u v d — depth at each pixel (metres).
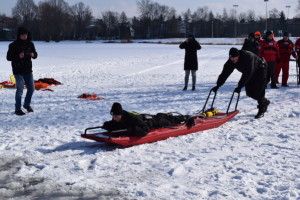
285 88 12.94
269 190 4.27
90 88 14.80
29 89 9.80
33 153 5.88
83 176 4.88
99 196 4.26
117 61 28.06
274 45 12.55
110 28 129.62
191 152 5.79
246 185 4.43
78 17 125.00
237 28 123.50
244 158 5.43
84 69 22.47
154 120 6.54
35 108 10.48
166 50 42.75
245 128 7.26
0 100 12.20
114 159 5.52
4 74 19.70
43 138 6.82
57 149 6.12
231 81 15.72
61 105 10.87
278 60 12.71
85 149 6.08
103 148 6.11
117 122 6.15
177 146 6.15
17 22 130.88
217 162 5.28
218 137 6.66
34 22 118.50
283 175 4.71
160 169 5.06
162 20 127.12
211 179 4.66
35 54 9.73
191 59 12.96
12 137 6.97
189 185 4.50
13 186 4.61
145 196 4.21
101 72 20.84
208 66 23.56
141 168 5.12
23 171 5.12
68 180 4.75
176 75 18.84
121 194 4.29
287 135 6.59
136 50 43.81
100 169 5.12
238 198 4.10
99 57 32.59
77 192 4.38
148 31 123.69
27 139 6.80
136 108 9.80
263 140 6.39
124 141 5.96
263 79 8.01
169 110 9.35
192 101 10.67
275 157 5.42
